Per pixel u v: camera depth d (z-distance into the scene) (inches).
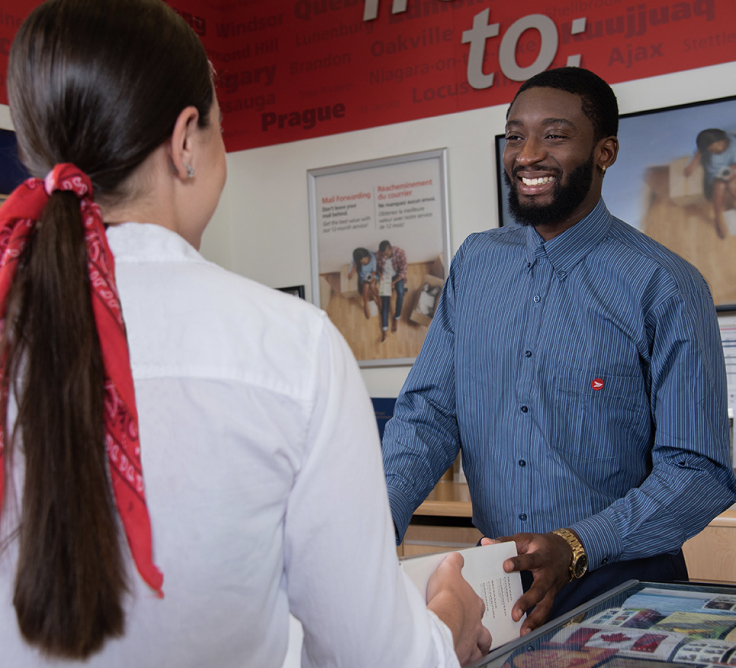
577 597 45.1
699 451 43.4
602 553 41.1
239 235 122.1
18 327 18.8
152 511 19.4
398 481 47.9
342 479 21.1
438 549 89.7
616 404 47.7
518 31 100.0
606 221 50.0
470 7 104.0
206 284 21.5
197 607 19.6
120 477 18.9
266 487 20.3
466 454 53.0
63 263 18.7
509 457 49.8
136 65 20.9
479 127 104.0
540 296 49.9
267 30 118.6
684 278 46.7
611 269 48.0
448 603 27.5
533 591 36.3
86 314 18.7
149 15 21.6
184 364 20.3
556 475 47.9
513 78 100.7
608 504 47.8
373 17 110.1
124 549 19.1
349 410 21.7
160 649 19.5
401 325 109.3
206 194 24.0
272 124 118.8
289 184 117.8
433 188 106.7
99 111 20.7
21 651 19.2
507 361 50.4
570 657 27.0
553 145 47.3
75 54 20.5
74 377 18.1
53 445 18.0
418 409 53.1
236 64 121.2
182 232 23.8
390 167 109.6
